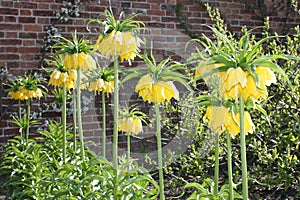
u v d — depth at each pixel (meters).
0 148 5.57
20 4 5.67
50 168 4.15
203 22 6.46
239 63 1.90
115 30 2.59
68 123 5.77
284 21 6.85
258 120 3.68
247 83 1.88
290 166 3.54
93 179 3.01
